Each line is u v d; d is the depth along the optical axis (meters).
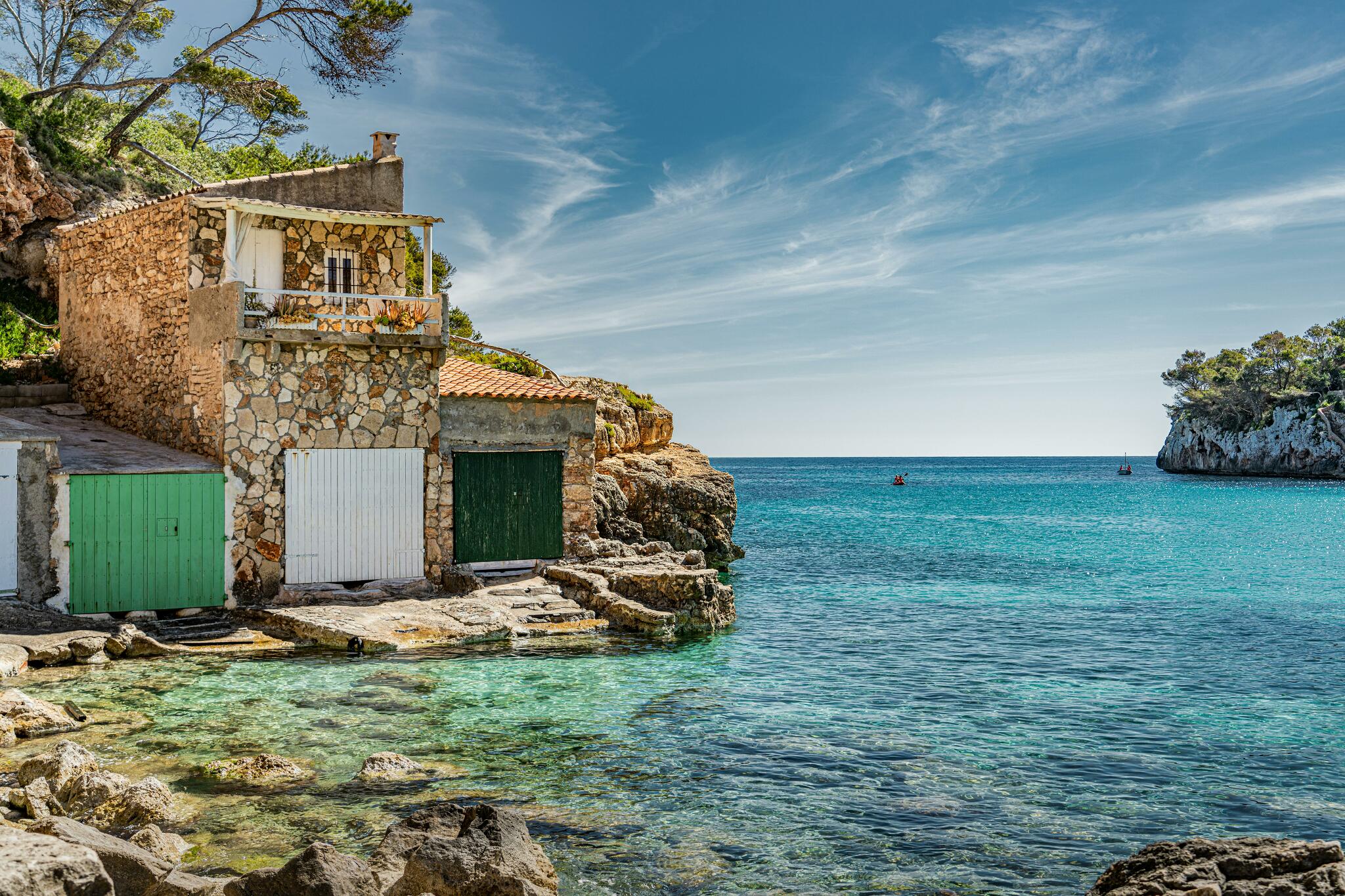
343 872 7.18
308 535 21.77
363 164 24.56
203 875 8.54
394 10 37.50
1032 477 195.75
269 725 13.61
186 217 22.05
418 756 12.55
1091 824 10.78
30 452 19.02
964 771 12.65
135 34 48.47
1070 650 21.88
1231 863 7.00
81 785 10.12
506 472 25.00
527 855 8.05
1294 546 50.66
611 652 19.66
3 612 18.02
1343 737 14.59
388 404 22.69
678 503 37.50
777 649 21.25
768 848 9.91
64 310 28.25
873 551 46.44
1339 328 162.75
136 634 17.75
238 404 20.91
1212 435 172.25
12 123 33.78
